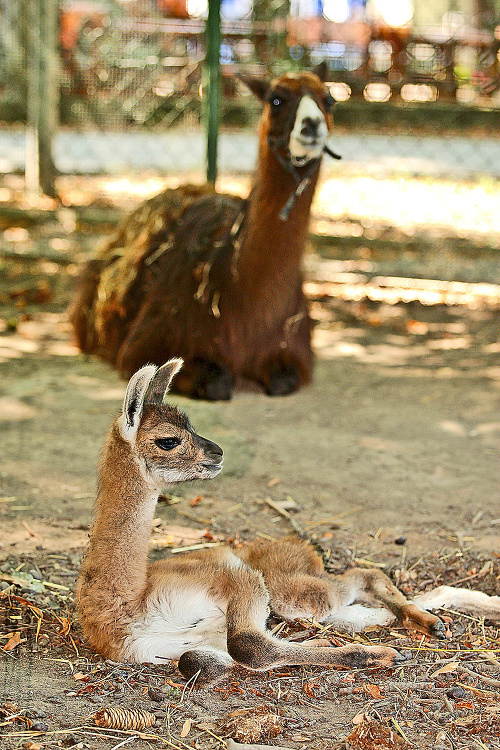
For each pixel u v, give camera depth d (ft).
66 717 11.10
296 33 50.14
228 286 23.32
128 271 25.89
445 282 36.04
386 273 36.45
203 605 13.26
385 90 49.21
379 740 10.63
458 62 50.52
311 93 21.49
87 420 21.93
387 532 16.98
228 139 61.05
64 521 17.01
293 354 24.58
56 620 13.65
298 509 17.83
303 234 22.50
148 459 12.86
